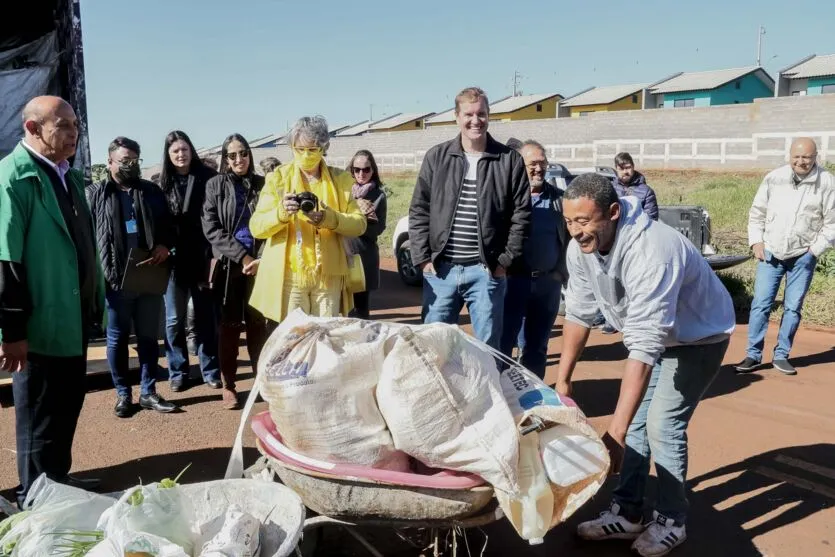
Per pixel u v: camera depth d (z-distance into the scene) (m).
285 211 4.49
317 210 4.49
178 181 5.89
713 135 34.41
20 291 3.52
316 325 3.12
